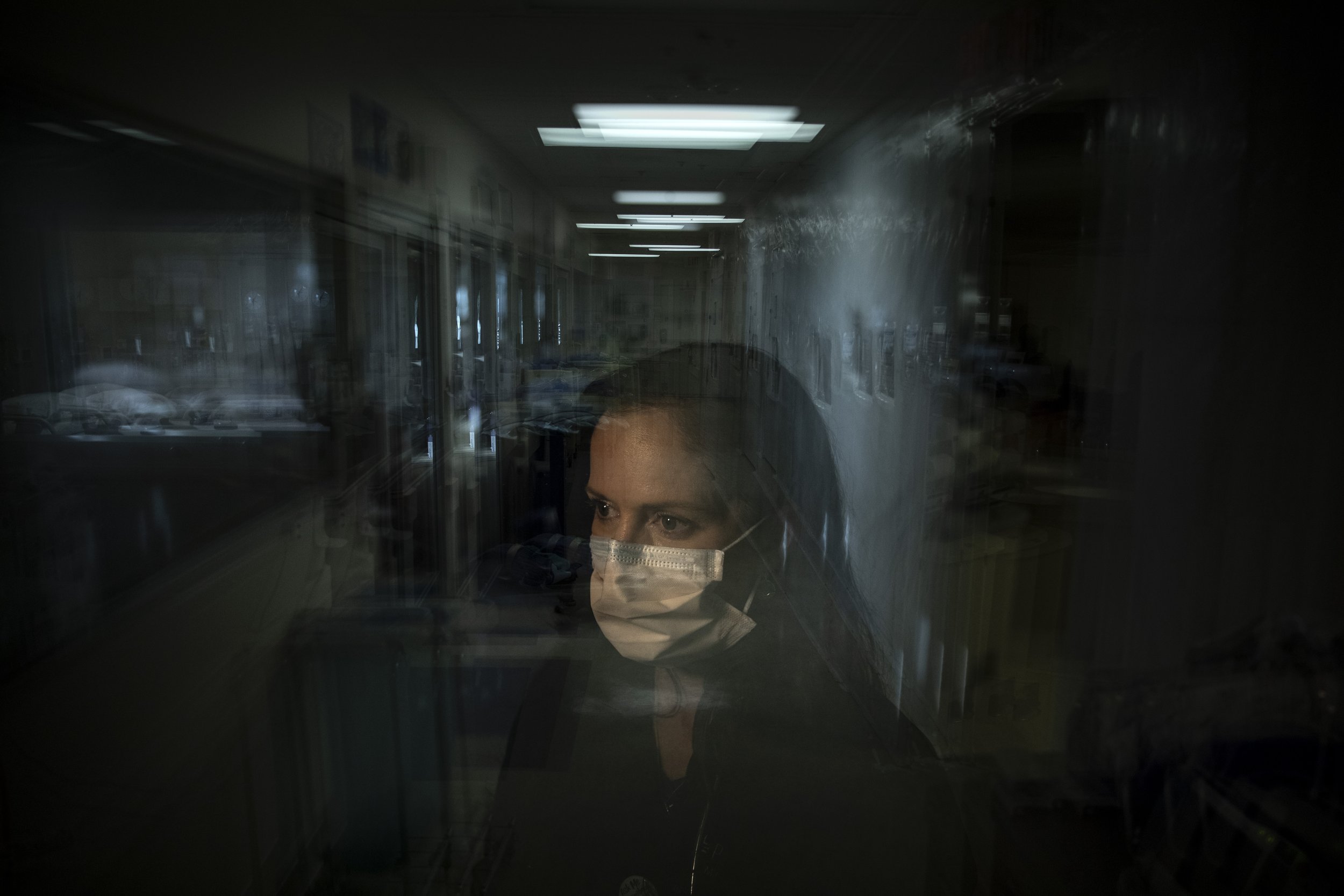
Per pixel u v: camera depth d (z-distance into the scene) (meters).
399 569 3.12
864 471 2.93
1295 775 1.02
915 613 1.96
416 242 4.44
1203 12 1.44
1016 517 1.86
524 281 7.08
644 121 5.01
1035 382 2.05
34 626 1.78
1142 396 1.57
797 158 5.77
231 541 2.57
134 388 2.62
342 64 3.52
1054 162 2.06
